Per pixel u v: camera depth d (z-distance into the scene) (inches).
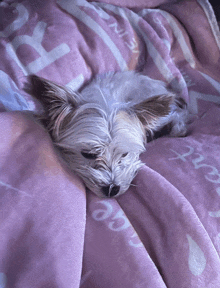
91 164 12.5
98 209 10.7
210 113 16.3
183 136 15.9
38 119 12.1
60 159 11.3
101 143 12.4
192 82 18.1
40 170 9.8
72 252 9.0
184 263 9.9
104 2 16.7
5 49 13.4
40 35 14.0
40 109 12.3
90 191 11.9
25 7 14.5
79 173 12.1
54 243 8.9
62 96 12.0
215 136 14.6
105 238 9.9
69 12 15.0
